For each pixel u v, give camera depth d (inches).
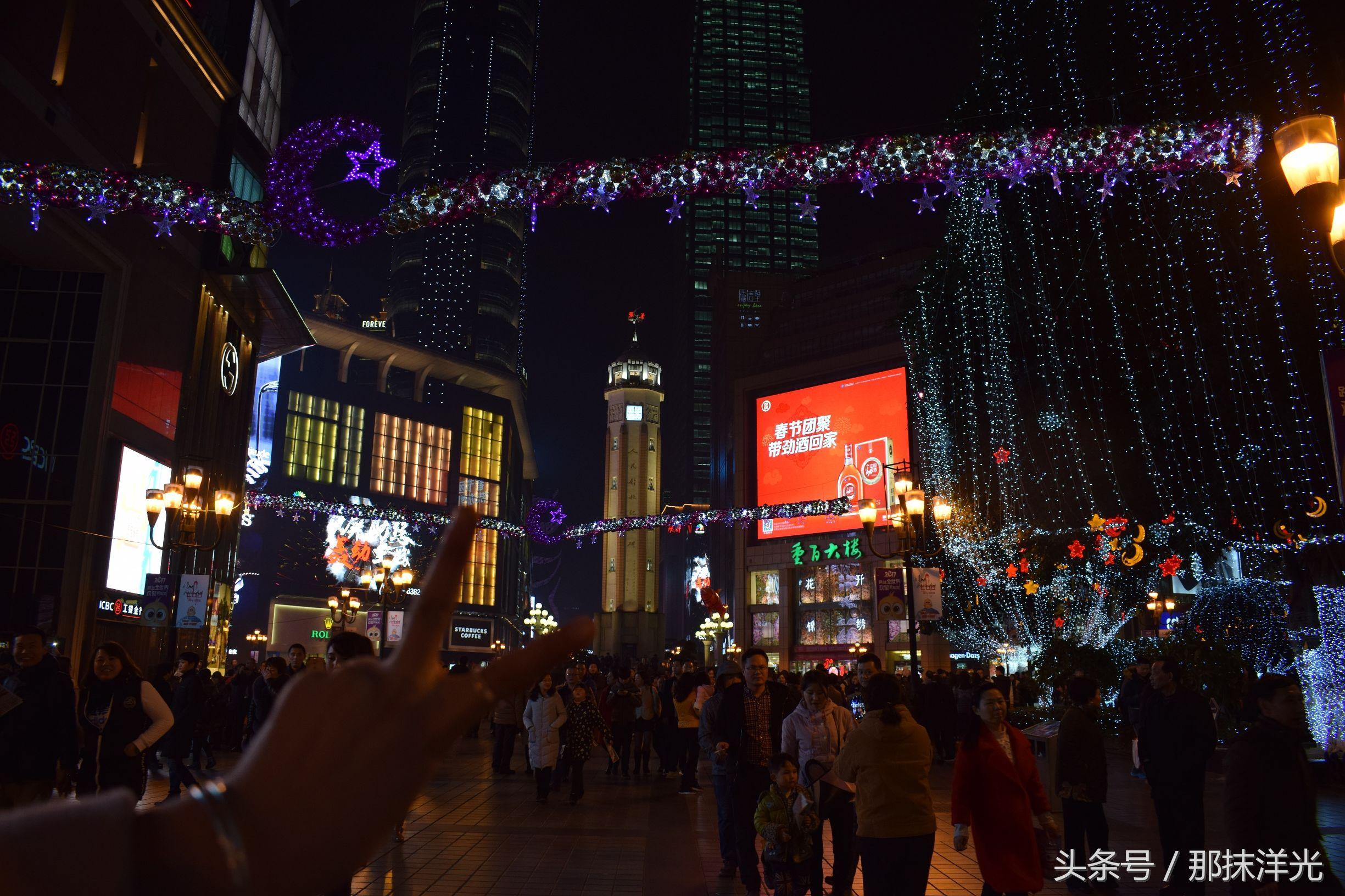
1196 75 593.3
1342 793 557.3
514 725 696.4
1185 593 1360.7
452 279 7263.8
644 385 5157.5
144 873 21.4
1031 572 1051.3
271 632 3196.4
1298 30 568.1
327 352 3836.1
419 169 7500.0
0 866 19.3
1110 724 833.5
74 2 1006.4
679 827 465.4
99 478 1030.4
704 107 7313.0
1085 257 820.6
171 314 1210.6
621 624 4793.3
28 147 927.0
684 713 609.6
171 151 1213.1
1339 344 606.2
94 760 327.3
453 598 28.8
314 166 386.3
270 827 23.1
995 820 242.2
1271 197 632.4
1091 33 716.0
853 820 318.0
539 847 408.8
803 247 7308.1
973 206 1016.2
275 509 3304.6
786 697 343.6
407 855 386.6
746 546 2679.6
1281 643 943.0
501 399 4284.0
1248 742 208.1
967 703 764.6
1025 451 1111.0
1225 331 688.4
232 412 1461.6
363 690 26.1
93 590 1019.9
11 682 281.4
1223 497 733.9
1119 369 813.9
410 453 3833.7
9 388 1027.9
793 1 7603.4
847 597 2479.1
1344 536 653.9
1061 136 354.6
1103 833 336.5
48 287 1062.4
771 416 2667.3
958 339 1193.4
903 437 2429.9
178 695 498.9
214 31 1373.0
